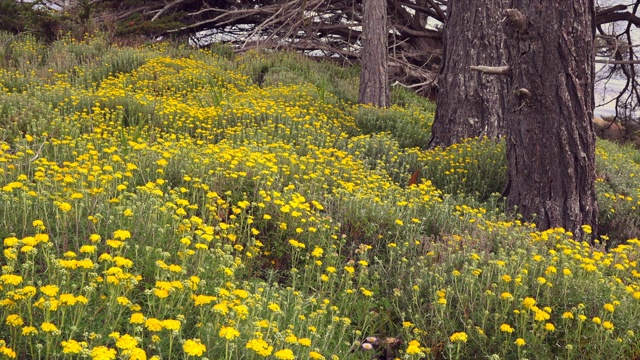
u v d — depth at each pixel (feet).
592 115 21.90
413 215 20.20
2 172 17.20
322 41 76.48
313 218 17.47
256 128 30.71
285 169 22.18
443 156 28.84
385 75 49.34
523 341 12.13
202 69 48.78
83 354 8.99
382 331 14.53
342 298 15.02
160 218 16.14
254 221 18.15
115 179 17.79
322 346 12.29
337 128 35.99
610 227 24.25
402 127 38.06
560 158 21.65
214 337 10.97
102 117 29.76
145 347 10.75
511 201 23.16
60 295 10.39
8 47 57.67
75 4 71.26
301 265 17.03
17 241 11.59
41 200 14.97
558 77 21.17
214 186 19.57
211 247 16.22
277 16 75.87
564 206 21.80
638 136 82.99
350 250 17.88
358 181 22.59
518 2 21.47
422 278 15.58
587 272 15.23
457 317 14.14
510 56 22.11
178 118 31.55
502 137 32.50
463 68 32.55
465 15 32.42
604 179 28.43
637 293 13.46
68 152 22.57
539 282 13.74
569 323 13.28
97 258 13.23
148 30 67.77
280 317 12.66
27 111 29.19
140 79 44.01
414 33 76.64
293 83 51.49
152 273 13.11
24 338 10.16
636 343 13.16
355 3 77.97
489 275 14.76
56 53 51.93
